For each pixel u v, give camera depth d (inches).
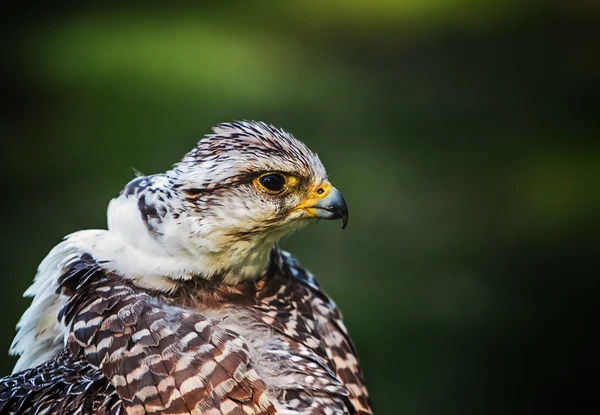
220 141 203.3
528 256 534.9
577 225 575.8
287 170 205.2
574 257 533.6
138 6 896.3
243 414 175.6
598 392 413.7
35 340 204.5
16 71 733.9
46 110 673.6
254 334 194.1
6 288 458.0
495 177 634.2
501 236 555.2
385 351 431.8
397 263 507.2
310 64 804.0
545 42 895.7
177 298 196.2
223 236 195.9
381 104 739.4
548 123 736.3
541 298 486.0
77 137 629.9
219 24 874.8
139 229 196.5
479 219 573.6
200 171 197.2
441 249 533.3
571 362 430.0
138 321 181.5
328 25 907.4
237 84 736.3
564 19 944.3
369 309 464.1
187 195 195.9
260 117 679.1
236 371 177.6
